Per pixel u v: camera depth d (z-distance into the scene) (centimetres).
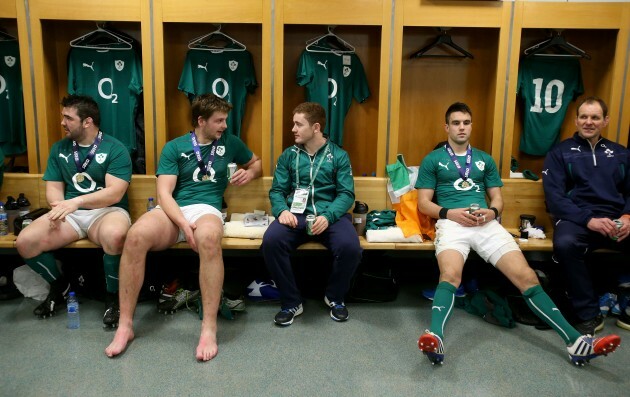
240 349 239
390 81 316
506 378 215
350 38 348
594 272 312
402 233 288
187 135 288
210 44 346
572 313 268
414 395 202
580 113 279
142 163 336
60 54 340
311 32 347
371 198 324
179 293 284
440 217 278
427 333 219
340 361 229
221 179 294
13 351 233
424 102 355
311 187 285
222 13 308
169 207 266
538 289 238
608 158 282
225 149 292
